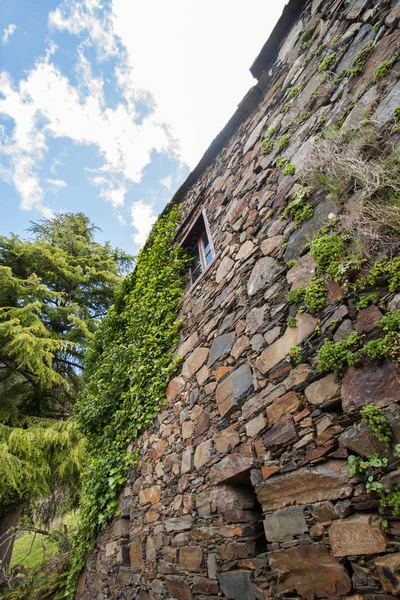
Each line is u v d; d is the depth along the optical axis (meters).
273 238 2.51
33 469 6.62
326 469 1.63
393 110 1.81
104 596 3.85
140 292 5.44
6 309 9.37
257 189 3.01
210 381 2.84
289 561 1.70
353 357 1.57
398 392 1.37
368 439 1.45
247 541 2.10
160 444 3.48
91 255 12.20
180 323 3.81
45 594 5.30
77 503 7.92
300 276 2.12
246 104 3.75
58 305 10.68
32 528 6.90
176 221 5.36
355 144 1.94
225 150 4.25
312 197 2.22
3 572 6.40
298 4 3.27
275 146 2.96
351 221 1.81
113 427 4.70
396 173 1.66
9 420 7.99
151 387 3.88
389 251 1.59
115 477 4.17
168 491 3.12
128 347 4.92
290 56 3.25
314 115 2.55
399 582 1.22
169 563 2.83
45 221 12.46
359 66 2.21
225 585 2.14
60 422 7.67
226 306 2.89
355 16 2.42
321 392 1.75
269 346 2.21
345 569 1.43
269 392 2.11
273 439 1.99
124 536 3.78
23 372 8.64
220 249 3.40
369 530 1.37
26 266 10.62
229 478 2.30
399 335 1.39
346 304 1.73
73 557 5.09
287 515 1.77
